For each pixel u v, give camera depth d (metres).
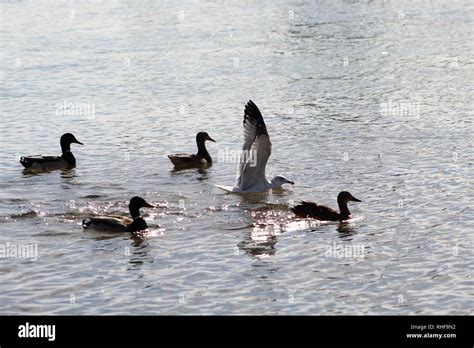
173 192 29.14
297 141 35.12
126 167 32.38
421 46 56.47
